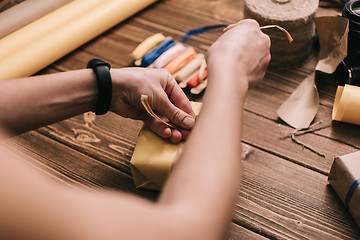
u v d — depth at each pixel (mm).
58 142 869
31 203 233
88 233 246
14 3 1222
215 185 325
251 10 970
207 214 307
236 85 434
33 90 580
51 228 236
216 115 379
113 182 776
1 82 566
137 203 288
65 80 623
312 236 672
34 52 1041
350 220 689
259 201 731
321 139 847
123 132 885
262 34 562
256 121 901
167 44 1070
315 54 1077
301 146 834
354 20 875
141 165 702
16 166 241
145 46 1063
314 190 743
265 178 772
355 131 857
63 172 799
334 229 680
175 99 752
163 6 1302
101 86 649
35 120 590
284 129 876
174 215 293
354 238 665
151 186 739
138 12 1286
